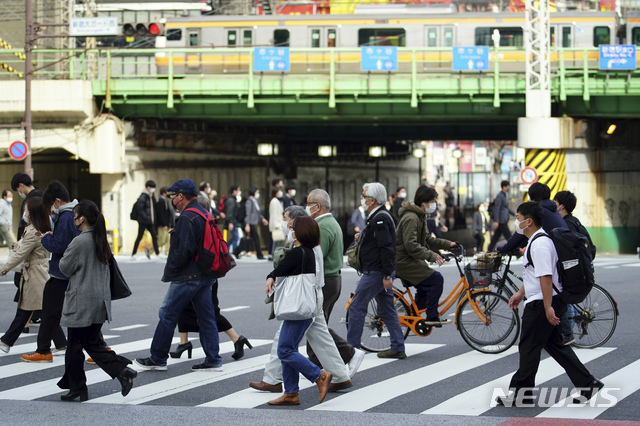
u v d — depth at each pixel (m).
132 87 51.47
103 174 54.47
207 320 14.55
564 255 11.40
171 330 14.39
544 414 11.16
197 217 14.19
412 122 57.38
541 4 48.47
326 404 12.00
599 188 51.94
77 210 12.30
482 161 105.88
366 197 14.82
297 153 75.69
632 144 53.84
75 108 52.03
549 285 11.27
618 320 19.61
